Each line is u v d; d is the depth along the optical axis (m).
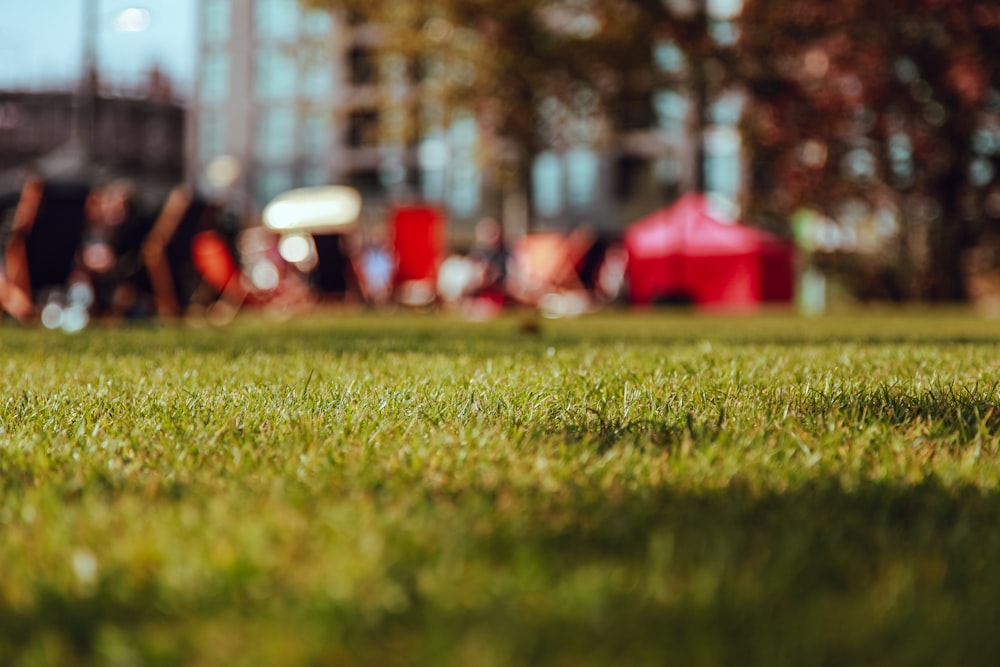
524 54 23.84
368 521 1.56
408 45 24.66
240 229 15.22
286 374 4.36
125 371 4.56
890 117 21.78
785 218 24.78
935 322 12.59
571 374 4.10
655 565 1.32
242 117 54.38
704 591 1.21
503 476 1.99
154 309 12.45
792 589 1.25
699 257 23.64
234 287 15.30
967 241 25.08
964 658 1.04
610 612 1.13
